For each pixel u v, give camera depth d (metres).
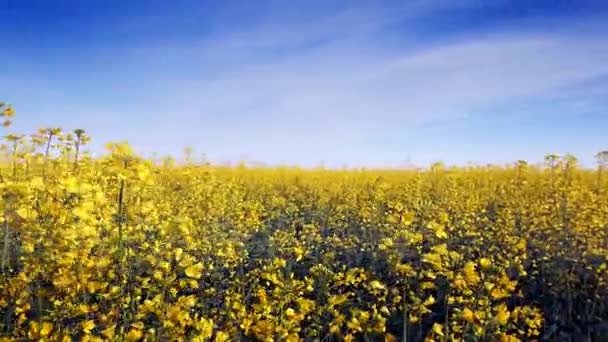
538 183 8.91
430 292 4.18
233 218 6.23
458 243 5.86
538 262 5.36
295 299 3.25
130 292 2.82
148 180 2.70
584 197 7.25
